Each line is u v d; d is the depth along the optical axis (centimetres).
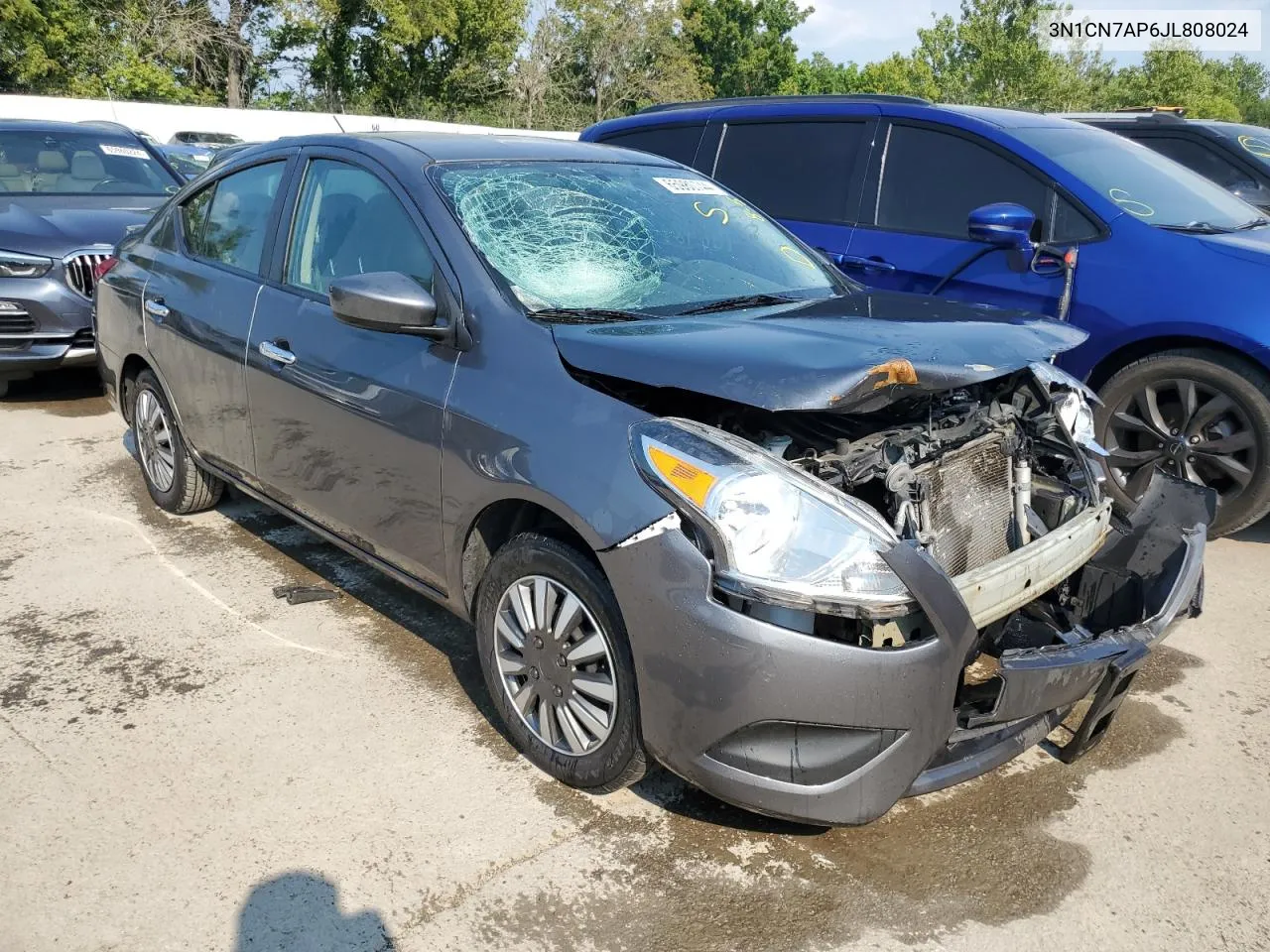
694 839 266
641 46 4491
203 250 431
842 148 564
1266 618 402
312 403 343
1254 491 441
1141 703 338
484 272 300
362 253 340
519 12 4028
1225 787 293
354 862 254
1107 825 275
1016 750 260
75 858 252
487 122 4116
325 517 355
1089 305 462
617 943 231
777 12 5691
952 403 302
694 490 233
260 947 227
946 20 3950
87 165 786
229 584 409
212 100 3397
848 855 261
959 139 520
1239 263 432
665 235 352
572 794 282
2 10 2778
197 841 259
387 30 3653
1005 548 292
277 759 295
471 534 296
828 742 231
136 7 3212
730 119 620
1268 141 758
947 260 508
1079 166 493
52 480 527
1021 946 232
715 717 232
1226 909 244
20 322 642
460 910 240
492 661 294
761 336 262
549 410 266
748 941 232
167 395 443
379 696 330
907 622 232
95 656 350
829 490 232
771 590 224
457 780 287
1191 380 448
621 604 244
